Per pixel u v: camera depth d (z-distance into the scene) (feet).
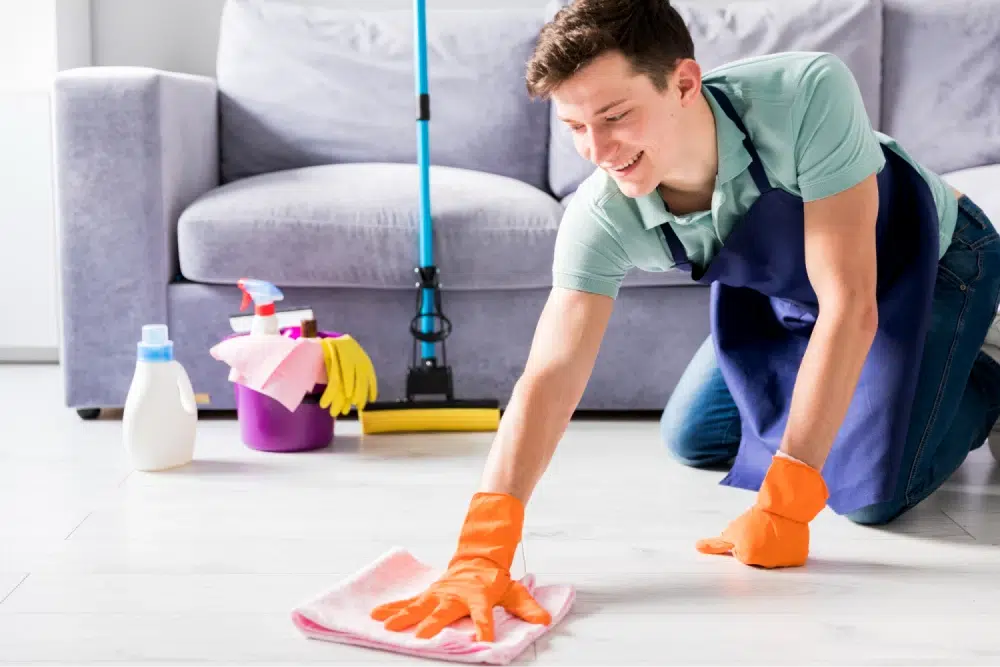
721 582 4.96
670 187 4.98
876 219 5.24
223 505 6.18
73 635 4.41
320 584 4.96
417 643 4.15
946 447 5.95
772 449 6.24
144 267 8.15
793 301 5.74
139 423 6.87
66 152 8.05
